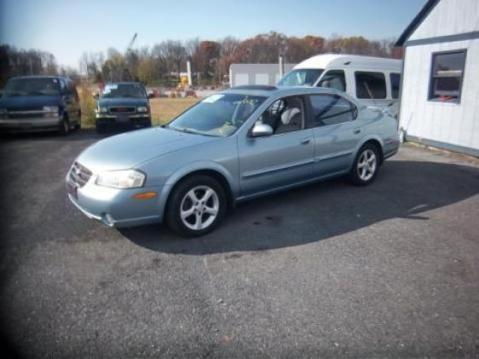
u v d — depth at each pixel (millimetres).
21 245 3959
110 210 3672
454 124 8688
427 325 2693
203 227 4176
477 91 8062
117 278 3320
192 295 3062
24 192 5762
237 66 44031
